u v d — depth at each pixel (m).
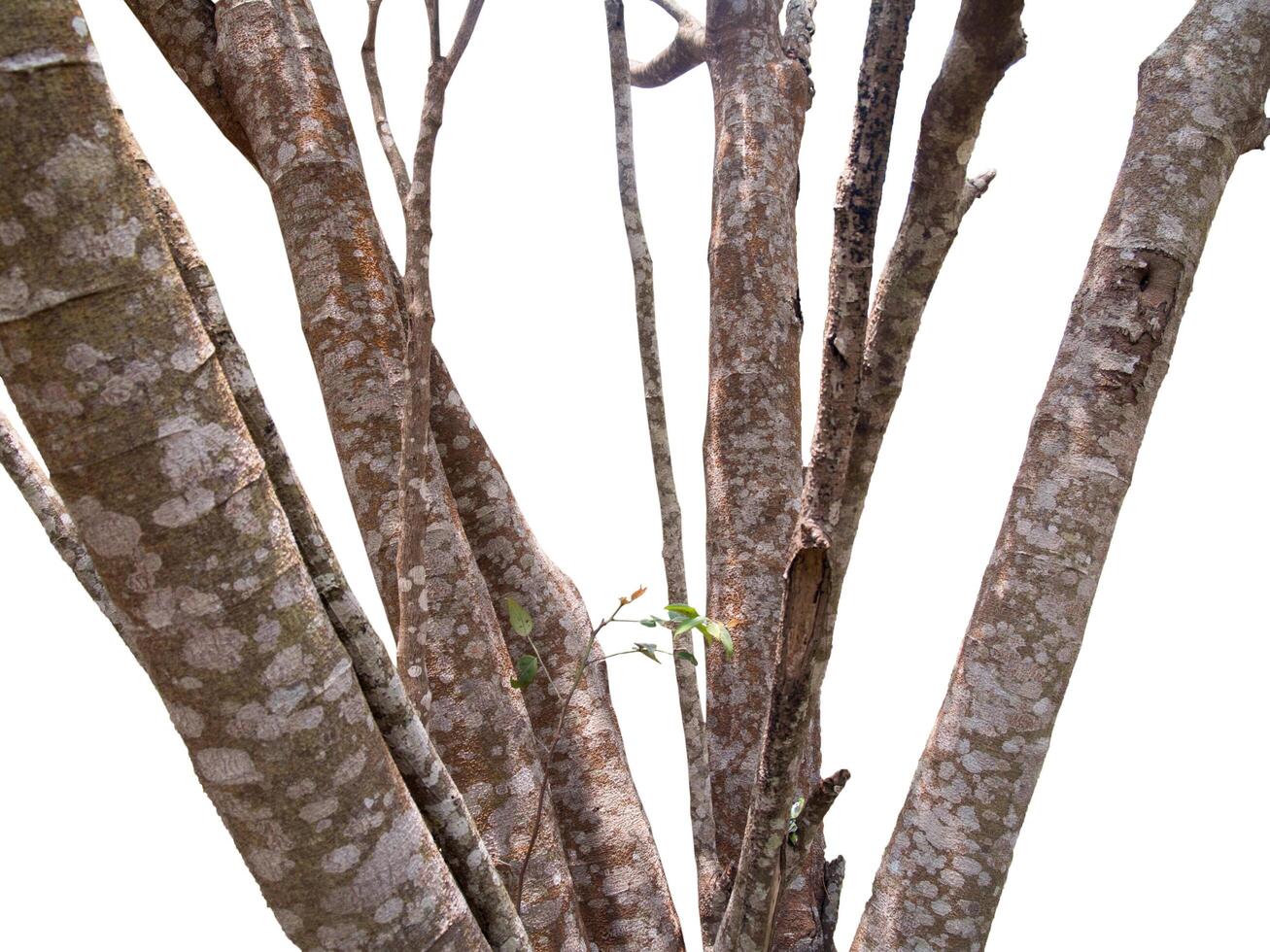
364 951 1.79
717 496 3.24
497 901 2.02
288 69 2.72
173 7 2.82
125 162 1.52
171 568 1.60
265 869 1.75
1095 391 2.46
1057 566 2.44
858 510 1.91
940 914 2.47
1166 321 2.46
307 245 2.70
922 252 1.80
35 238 1.46
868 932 2.57
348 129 2.75
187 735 1.70
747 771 3.08
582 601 3.15
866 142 1.75
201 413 1.60
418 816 1.84
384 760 1.78
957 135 1.73
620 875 2.93
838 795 2.04
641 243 2.82
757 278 3.26
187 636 1.63
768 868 2.08
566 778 2.96
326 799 1.71
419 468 2.26
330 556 1.84
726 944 2.19
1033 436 2.53
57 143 1.46
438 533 2.71
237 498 1.62
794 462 3.22
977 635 2.51
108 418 1.54
